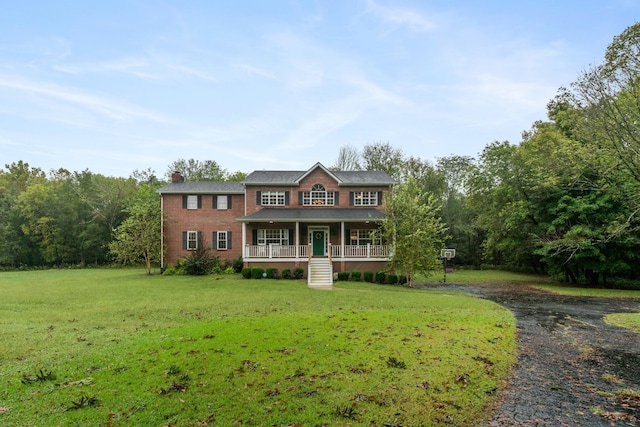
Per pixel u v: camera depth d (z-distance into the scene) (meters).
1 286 20.72
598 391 6.52
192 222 29.81
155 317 11.79
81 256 43.44
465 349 8.49
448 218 43.72
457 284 25.94
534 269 36.44
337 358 7.54
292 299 15.46
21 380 6.22
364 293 17.67
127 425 4.79
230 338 8.91
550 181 21.97
